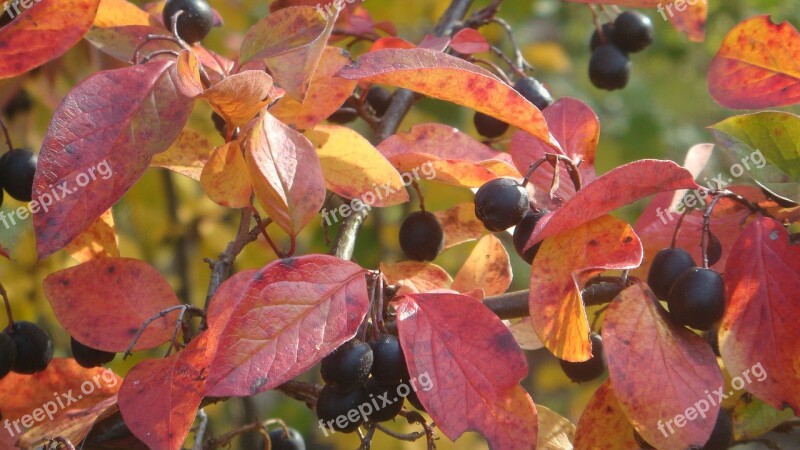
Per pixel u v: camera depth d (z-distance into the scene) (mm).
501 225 308
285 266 292
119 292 324
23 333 337
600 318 398
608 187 294
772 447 355
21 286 466
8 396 341
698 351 298
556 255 301
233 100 300
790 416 348
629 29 398
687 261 307
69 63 453
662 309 302
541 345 353
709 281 299
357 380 299
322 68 325
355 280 295
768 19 332
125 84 302
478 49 364
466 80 303
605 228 301
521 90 368
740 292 307
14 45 314
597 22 404
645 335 299
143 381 304
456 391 294
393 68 301
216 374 283
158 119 302
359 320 292
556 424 331
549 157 310
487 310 299
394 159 328
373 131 386
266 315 288
